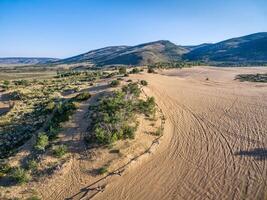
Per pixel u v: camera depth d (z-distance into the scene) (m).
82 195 19.67
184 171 21.22
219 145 25.09
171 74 90.50
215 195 18.12
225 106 37.72
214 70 107.75
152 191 19.30
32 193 20.56
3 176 22.78
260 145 24.45
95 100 34.75
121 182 20.53
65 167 22.78
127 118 28.11
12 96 51.00
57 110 34.22
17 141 31.66
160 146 25.28
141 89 40.81
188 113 34.91
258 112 33.97
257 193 17.83
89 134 26.45
